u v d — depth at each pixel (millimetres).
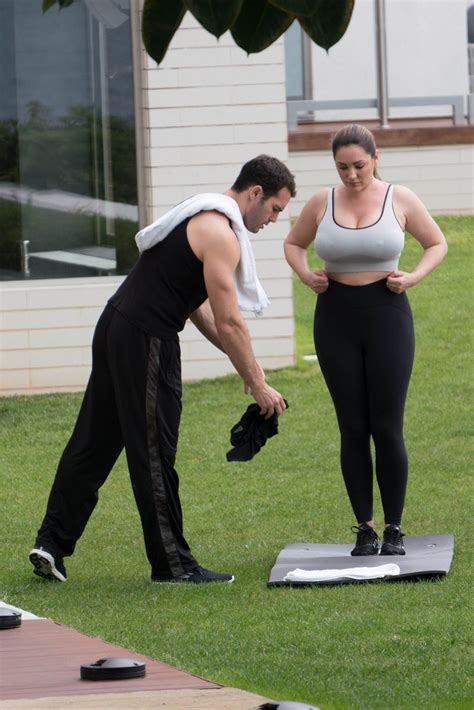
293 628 7328
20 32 16328
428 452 12820
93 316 16406
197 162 16469
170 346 8484
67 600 8172
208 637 7168
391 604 7797
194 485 11984
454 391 15422
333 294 9102
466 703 5988
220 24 4074
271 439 13688
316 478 12094
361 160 8867
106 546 9891
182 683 4832
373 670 6543
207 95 16406
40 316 16344
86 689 4746
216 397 15648
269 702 4219
